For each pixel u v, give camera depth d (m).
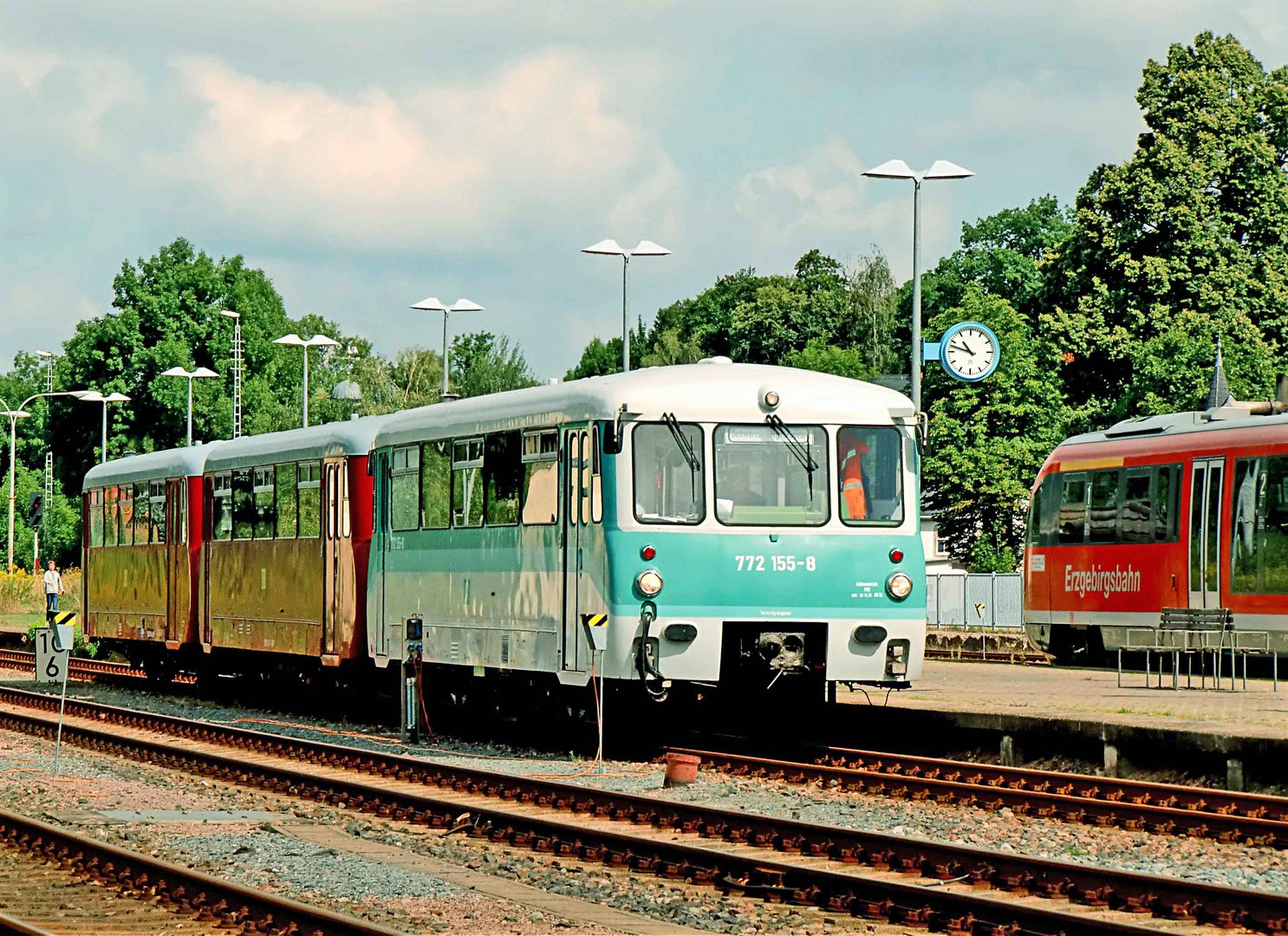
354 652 32.88
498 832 19.47
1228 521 36.97
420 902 15.56
